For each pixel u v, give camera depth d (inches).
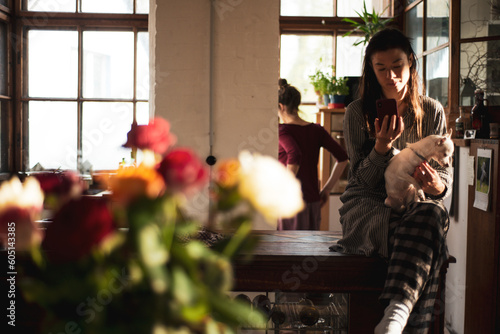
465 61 129.4
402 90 86.3
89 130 172.6
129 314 31.1
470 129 124.0
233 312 32.8
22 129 171.5
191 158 32.9
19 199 30.7
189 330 32.3
